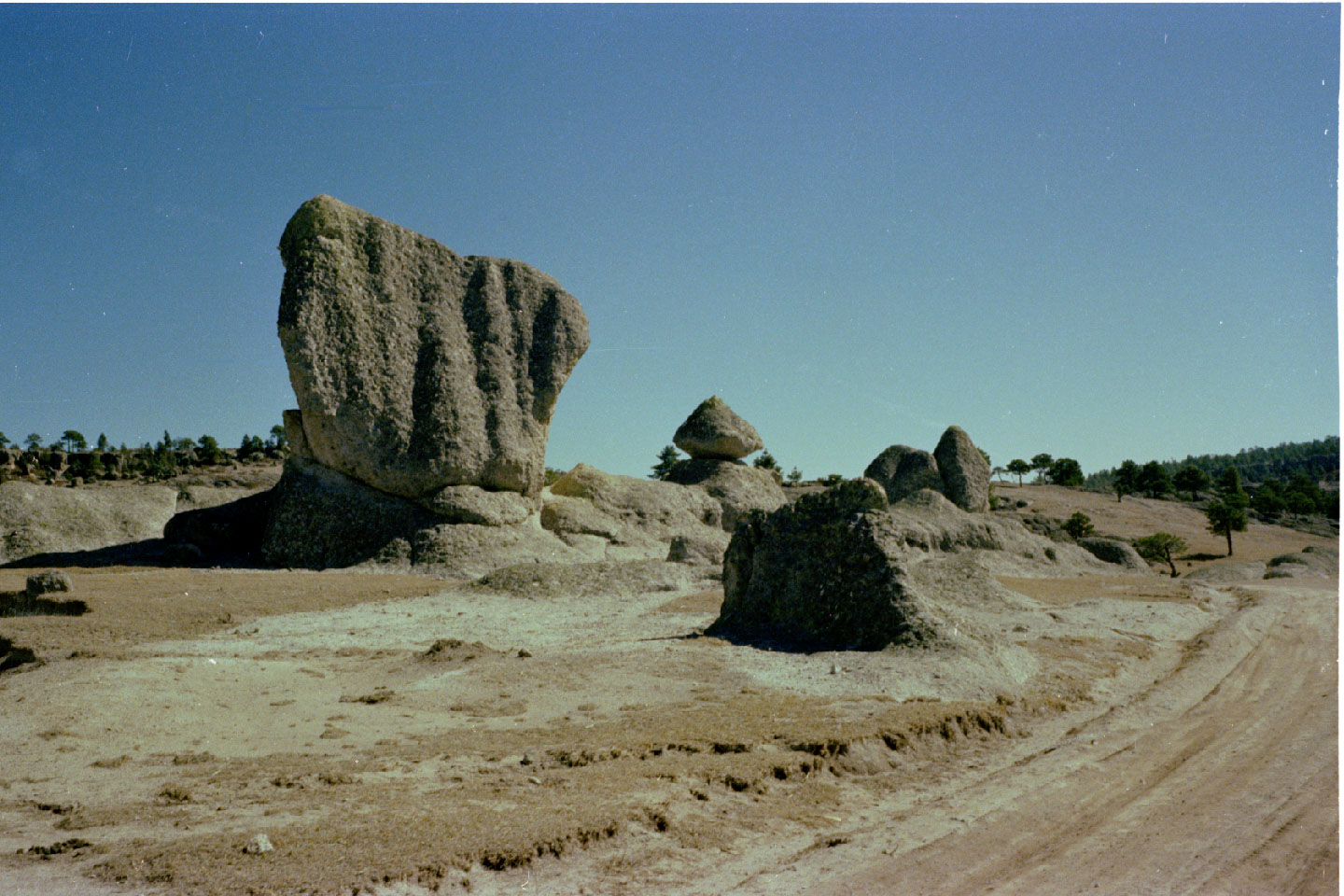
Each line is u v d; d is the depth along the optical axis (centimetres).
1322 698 2028
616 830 1102
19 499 4262
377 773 1291
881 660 2003
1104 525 9000
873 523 2311
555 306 4591
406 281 4278
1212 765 1523
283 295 4044
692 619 2728
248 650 2220
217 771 1284
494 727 1554
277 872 947
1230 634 2809
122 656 1867
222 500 5031
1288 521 9969
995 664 2047
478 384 4328
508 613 2914
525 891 966
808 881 1033
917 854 1124
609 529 4762
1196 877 1070
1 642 2161
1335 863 1111
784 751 1431
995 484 12219
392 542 3925
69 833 1062
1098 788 1405
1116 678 2227
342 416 4006
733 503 5747
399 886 941
